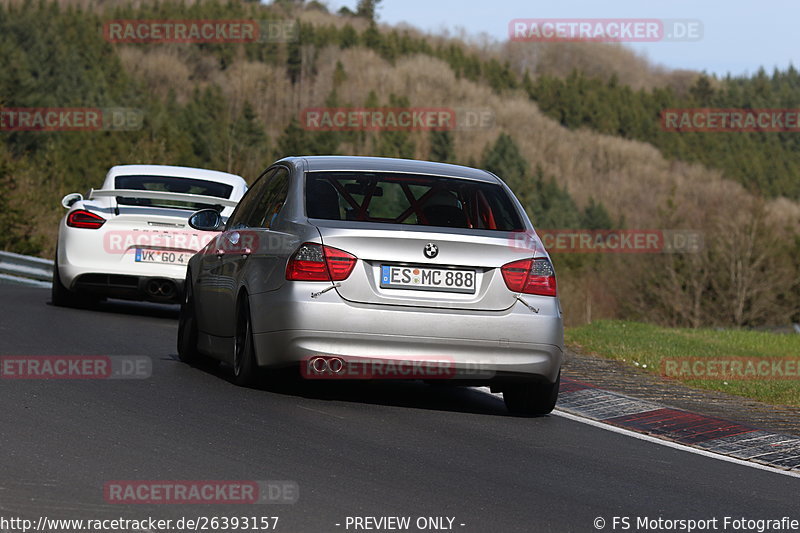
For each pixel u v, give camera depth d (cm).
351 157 2867
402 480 1848
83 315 4231
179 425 2161
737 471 2219
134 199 4556
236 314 2730
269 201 2811
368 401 2638
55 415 2172
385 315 2467
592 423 2647
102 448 1917
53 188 16175
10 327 3522
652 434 2566
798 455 2416
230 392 2595
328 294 2466
